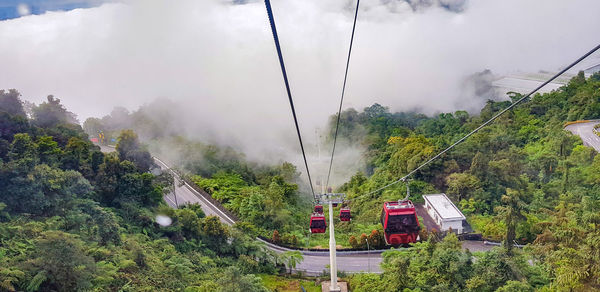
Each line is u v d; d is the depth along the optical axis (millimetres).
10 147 54031
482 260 42875
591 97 104375
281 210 78250
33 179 46844
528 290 37812
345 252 63062
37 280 33156
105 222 48219
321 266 59781
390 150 112125
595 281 36000
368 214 76312
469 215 68625
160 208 60375
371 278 47469
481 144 89000
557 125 93250
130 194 60906
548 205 68312
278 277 55781
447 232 62156
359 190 91188
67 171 51875
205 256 54938
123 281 41125
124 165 62906
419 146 89562
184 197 82875
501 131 99875
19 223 43281
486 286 39906
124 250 46531
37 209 46625
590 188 69375
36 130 67875
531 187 73125
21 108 71938
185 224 60500
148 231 56906
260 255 58969
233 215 77688
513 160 80000
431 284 42688
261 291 40688
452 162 80938
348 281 49562
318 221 55781
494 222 64250
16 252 37812
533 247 46781
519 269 41344
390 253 57938
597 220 52094
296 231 73312
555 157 79000
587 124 95625
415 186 78688
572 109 103125
